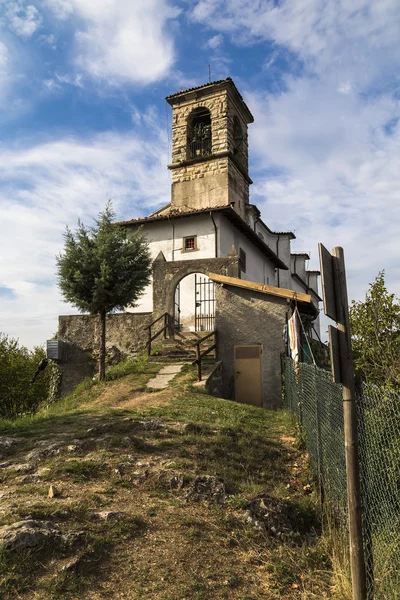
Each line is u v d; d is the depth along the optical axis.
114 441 7.20
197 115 27.28
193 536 4.82
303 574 4.59
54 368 18.42
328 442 5.97
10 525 4.40
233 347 15.35
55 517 4.73
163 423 8.48
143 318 18.12
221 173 25.09
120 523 4.80
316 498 6.29
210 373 13.98
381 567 3.77
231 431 8.33
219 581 4.20
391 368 7.79
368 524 3.95
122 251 15.22
